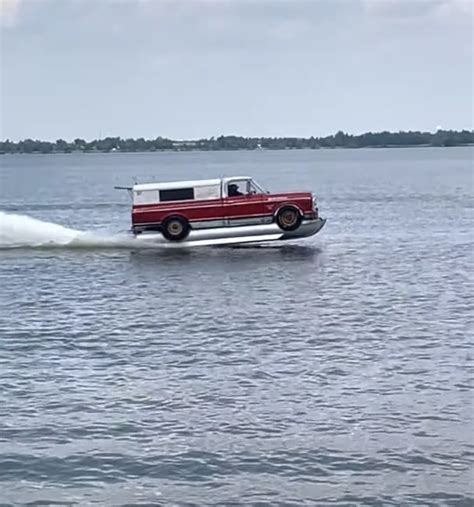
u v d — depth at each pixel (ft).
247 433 45.42
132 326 70.44
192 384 53.62
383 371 55.72
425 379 53.93
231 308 77.30
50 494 39.01
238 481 40.04
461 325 68.74
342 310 75.56
